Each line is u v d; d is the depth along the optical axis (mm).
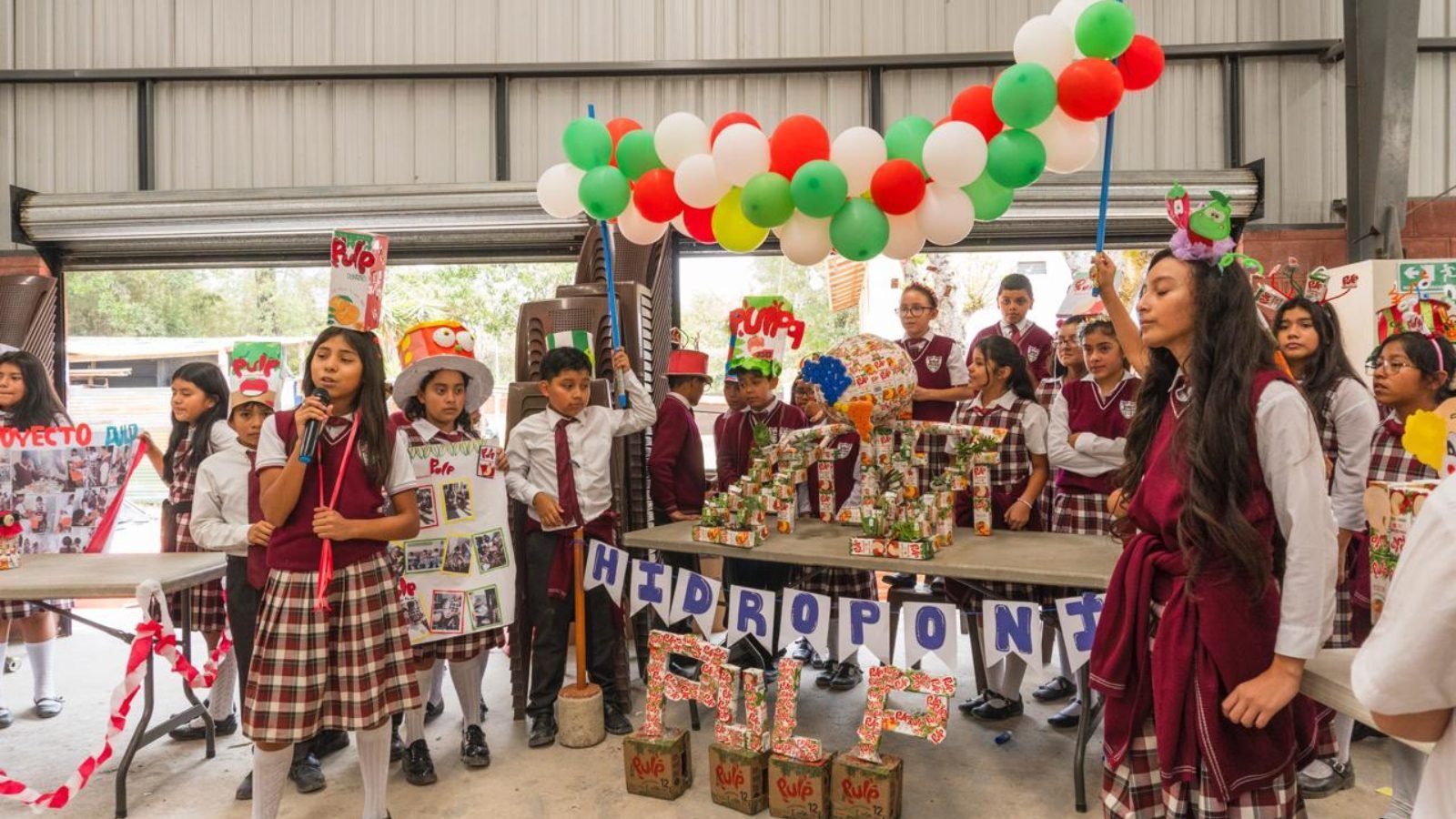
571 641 4105
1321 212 4641
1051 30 2242
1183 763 1345
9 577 2477
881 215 2400
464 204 4352
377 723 2133
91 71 4785
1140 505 1463
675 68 4746
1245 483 1303
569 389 2861
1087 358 2834
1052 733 2893
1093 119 2252
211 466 2525
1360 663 882
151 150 4820
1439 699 829
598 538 2941
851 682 3301
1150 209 4238
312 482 2131
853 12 4762
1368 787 2447
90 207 4355
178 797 2545
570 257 4637
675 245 4727
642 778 2480
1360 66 4270
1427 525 828
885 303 5230
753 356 3348
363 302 2432
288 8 4836
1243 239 4555
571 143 2688
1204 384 1352
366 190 4375
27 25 4875
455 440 2795
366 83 4852
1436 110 4602
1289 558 1276
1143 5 4703
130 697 2355
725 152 2387
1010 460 2969
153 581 2381
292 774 2588
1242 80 4652
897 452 2570
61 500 3004
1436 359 2260
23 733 3031
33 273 4832
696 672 3525
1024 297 3887
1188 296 1388
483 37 4832
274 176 4848
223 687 2977
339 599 2125
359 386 2195
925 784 2533
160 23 4844
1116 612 1473
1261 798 1334
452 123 4852
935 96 4777
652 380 3596
